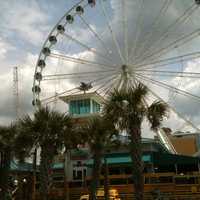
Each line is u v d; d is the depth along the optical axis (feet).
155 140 164.45
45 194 89.76
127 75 151.53
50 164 93.20
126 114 78.23
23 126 97.71
